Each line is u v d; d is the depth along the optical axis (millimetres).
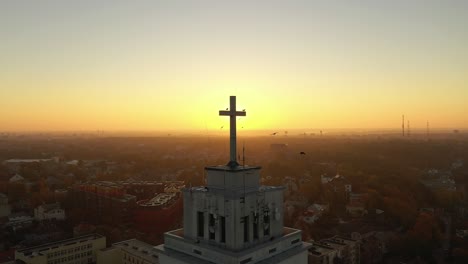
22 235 165750
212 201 34906
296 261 37344
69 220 191375
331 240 153625
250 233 34531
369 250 153000
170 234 38312
